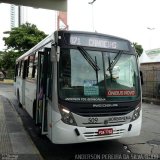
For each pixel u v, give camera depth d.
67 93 6.39
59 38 6.62
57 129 6.35
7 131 9.11
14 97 22.33
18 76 16.20
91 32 6.96
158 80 20.94
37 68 8.73
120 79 6.94
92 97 6.51
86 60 6.71
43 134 7.38
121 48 7.21
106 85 6.71
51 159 6.72
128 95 6.95
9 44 37.62
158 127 10.48
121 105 6.75
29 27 37.34
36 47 9.71
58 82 6.42
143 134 9.20
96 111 6.48
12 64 39.06
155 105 18.16
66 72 6.50
